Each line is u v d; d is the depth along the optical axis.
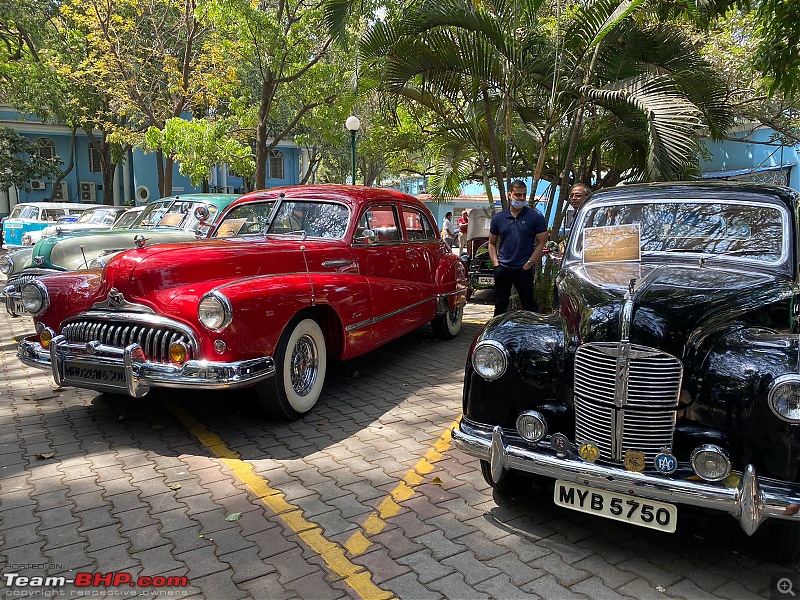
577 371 2.99
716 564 2.90
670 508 2.71
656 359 2.76
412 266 6.43
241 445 4.30
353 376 6.07
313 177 34.72
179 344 3.98
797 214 3.77
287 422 4.75
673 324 2.79
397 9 9.47
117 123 23.91
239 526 3.20
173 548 2.99
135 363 4.04
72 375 4.30
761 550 3.02
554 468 2.89
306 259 5.09
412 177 30.22
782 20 6.83
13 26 23.31
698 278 3.26
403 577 2.77
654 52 8.29
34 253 7.55
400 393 5.55
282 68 14.15
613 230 3.73
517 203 6.46
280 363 4.42
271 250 4.86
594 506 2.88
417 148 13.27
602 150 10.54
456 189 12.66
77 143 30.20
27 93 23.89
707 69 8.49
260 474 3.84
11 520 3.24
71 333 4.38
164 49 17.95
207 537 3.09
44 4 23.05
